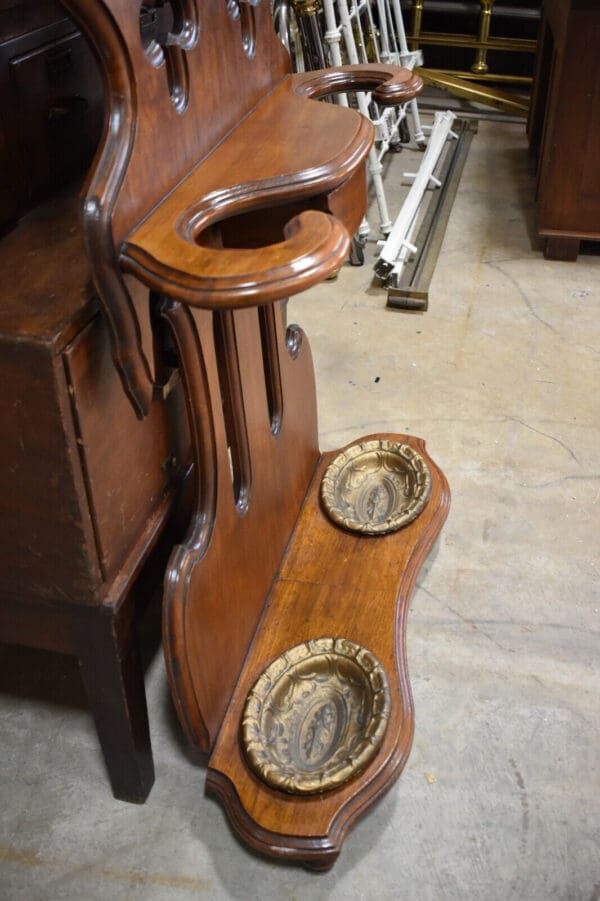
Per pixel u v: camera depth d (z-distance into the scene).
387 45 3.17
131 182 0.82
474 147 3.42
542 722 1.33
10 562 0.97
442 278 2.54
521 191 3.06
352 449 1.64
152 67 0.85
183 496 1.22
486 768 1.26
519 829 1.18
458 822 1.19
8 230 1.06
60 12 1.12
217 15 1.04
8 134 1.05
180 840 1.17
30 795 1.23
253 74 1.18
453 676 1.40
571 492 1.76
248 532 1.25
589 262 2.62
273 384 1.35
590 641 1.46
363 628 1.33
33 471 0.88
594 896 1.11
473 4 3.71
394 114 3.23
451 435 1.92
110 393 0.93
